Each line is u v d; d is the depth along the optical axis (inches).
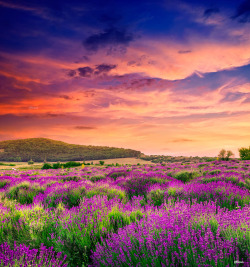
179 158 3671.3
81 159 7278.5
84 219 217.5
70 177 725.3
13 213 257.4
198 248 125.6
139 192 418.6
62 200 362.6
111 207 249.0
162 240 138.6
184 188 354.3
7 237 191.6
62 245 175.3
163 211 209.9
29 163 4945.9
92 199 300.0
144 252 133.4
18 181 625.9
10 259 140.5
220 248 118.3
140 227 169.8
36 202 340.2
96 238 184.1
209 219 164.4
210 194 307.1
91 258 164.6
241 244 123.0
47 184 538.6
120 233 169.3
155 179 530.6
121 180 551.5
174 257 118.0
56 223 221.5
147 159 5014.8
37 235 199.5
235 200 280.4
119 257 137.0
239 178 459.8
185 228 151.7
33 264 134.0
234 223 147.5
